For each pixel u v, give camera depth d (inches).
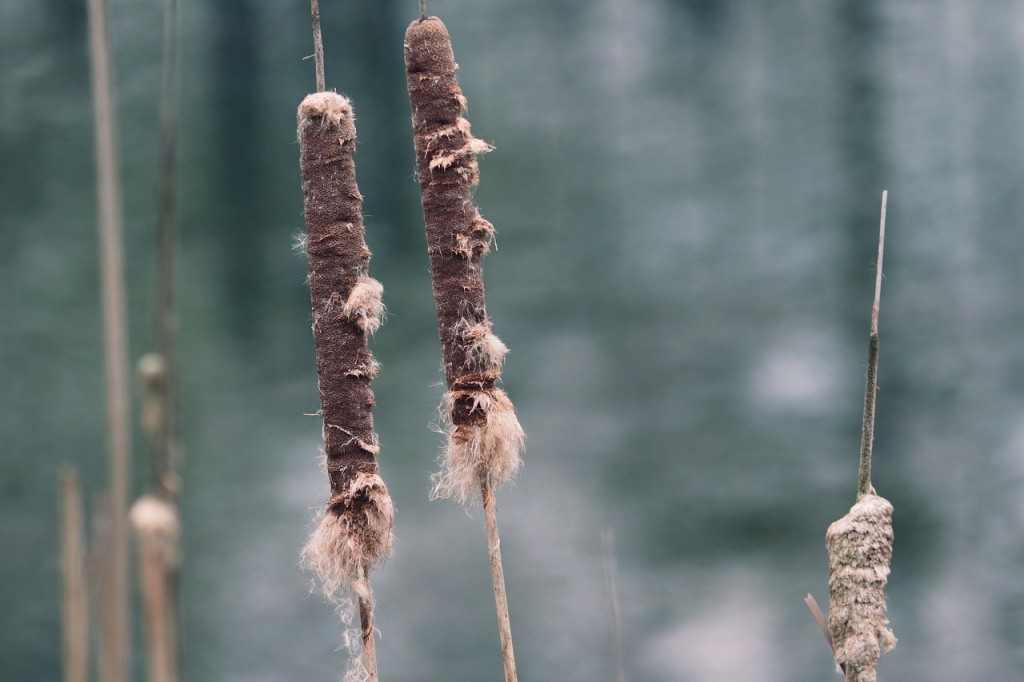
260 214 751.1
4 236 694.5
